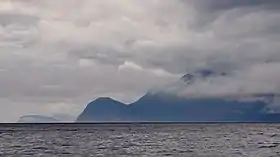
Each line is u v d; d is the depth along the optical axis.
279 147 65.38
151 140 85.44
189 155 54.22
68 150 60.94
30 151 58.97
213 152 57.84
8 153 55.84
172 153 56.88
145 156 53.38
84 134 113.12
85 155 54.16
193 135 107.94
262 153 56.03
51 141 80.75
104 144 73.50
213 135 106.94
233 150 60.59
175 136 102.06
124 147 66.88
